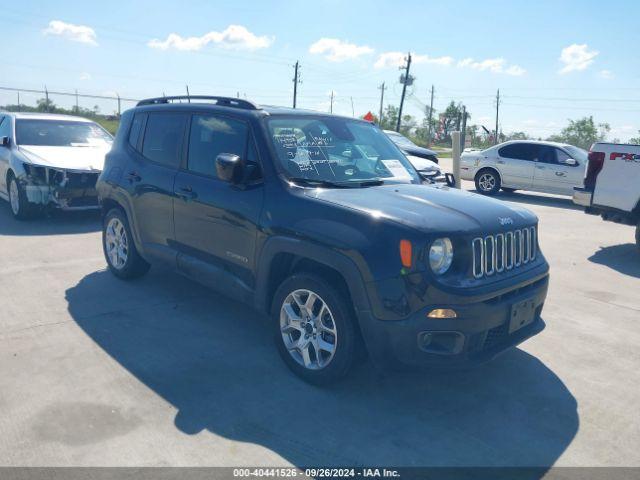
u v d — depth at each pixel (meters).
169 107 5.28
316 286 3.70
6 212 9.66
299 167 4.20
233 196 4.28
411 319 3.31
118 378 3.86
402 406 3.65
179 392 3.70
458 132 9.74
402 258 3.32
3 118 10.11
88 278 6.05
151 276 6.17
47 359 4.11
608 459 3.17
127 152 5.64
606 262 7.79
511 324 3.67
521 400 3.81
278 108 4.68
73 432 3.19
